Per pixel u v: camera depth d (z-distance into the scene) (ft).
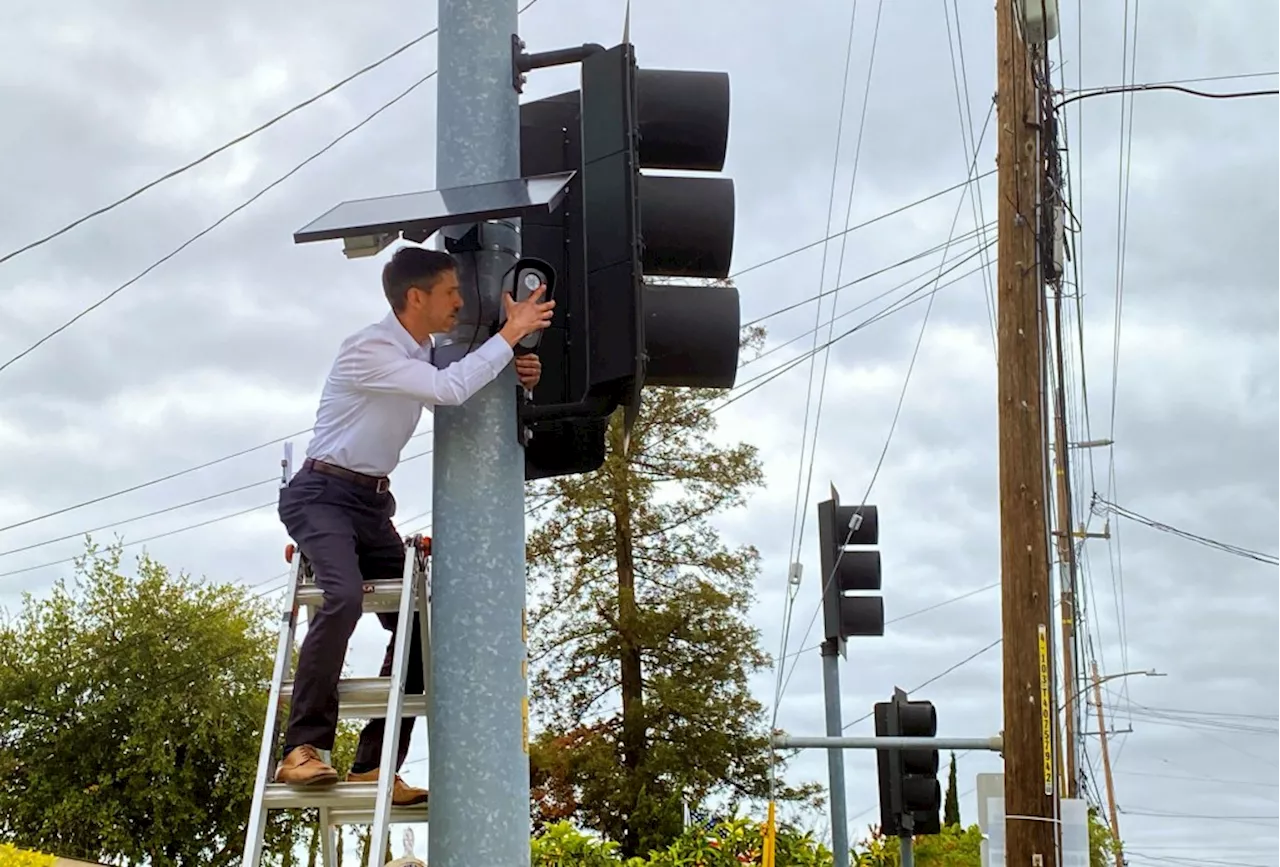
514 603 15.39
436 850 14.58
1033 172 44.62
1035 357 43.62
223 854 114.32
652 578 103.30
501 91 16.58
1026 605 42.04
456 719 14.85
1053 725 41.19
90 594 118.52
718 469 103.30
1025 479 42.78
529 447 17.12
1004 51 45.37
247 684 118.83
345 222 15.08
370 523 16.52
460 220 14.67
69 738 113.29
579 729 99.91
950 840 78.48
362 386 15.97
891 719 43.55
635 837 94.99
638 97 16.75
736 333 16.40
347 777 17.44
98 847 112.47
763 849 44.47
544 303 15.93
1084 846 40.19
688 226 16.43
